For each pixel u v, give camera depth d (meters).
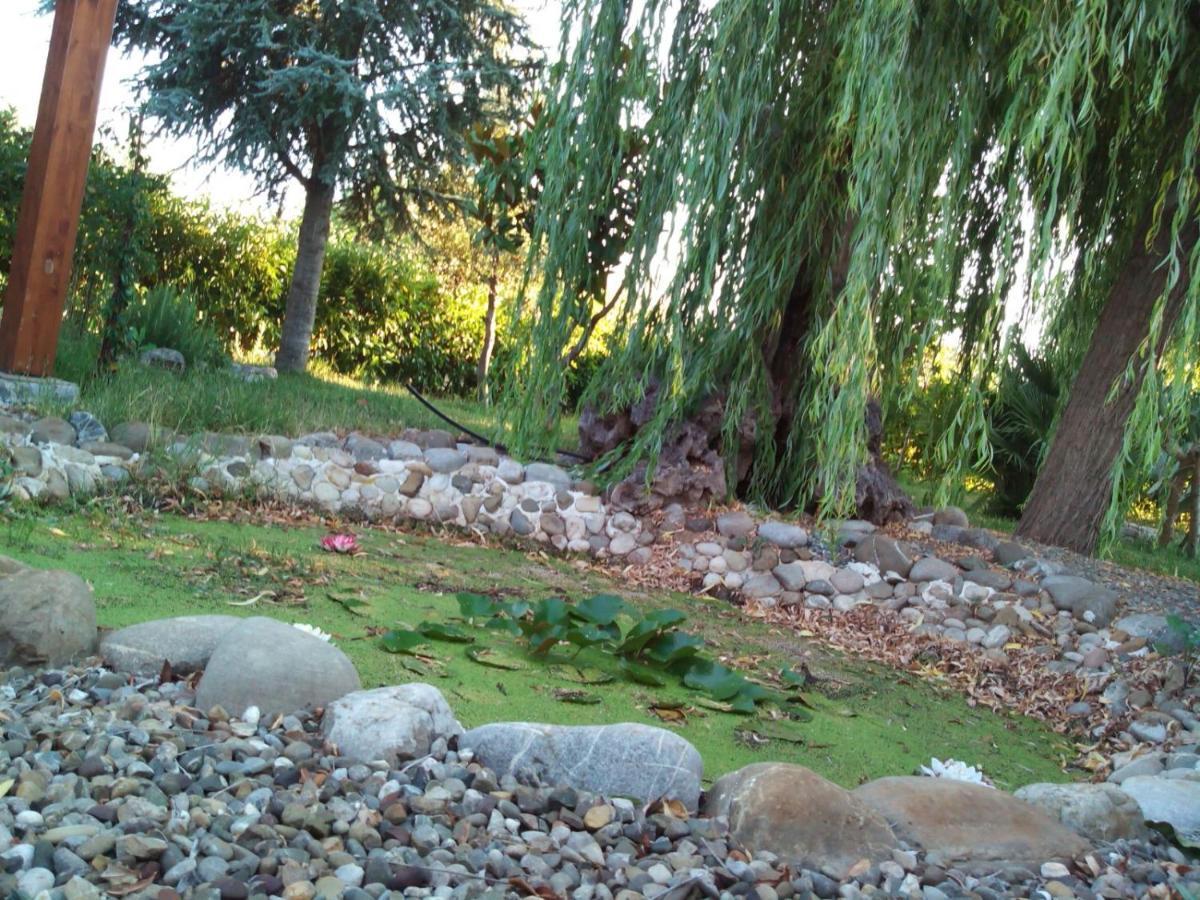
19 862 1.93
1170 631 5.27
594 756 2.73
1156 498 10.77
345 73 12.74
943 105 5.31
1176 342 4.99
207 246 14.01
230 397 7.04
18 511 4.71
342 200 14.95
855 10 5.46
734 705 3.71
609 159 6.55
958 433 6.39
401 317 15.11
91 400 6.16
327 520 5.89
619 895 2.16
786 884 2.31
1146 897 2.55
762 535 6.26
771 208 6.46
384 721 2.68
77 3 5.95
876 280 5.42
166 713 2.69
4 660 2.92
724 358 6.71
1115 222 6.70
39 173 6.01
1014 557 6.25
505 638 4.10
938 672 5.13
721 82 5.86
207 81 13.53
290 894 1.95
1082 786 3.15
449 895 2.05
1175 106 5.83
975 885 2.52
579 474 6.91
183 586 3.98
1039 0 4.95
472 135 8.36
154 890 1.90
